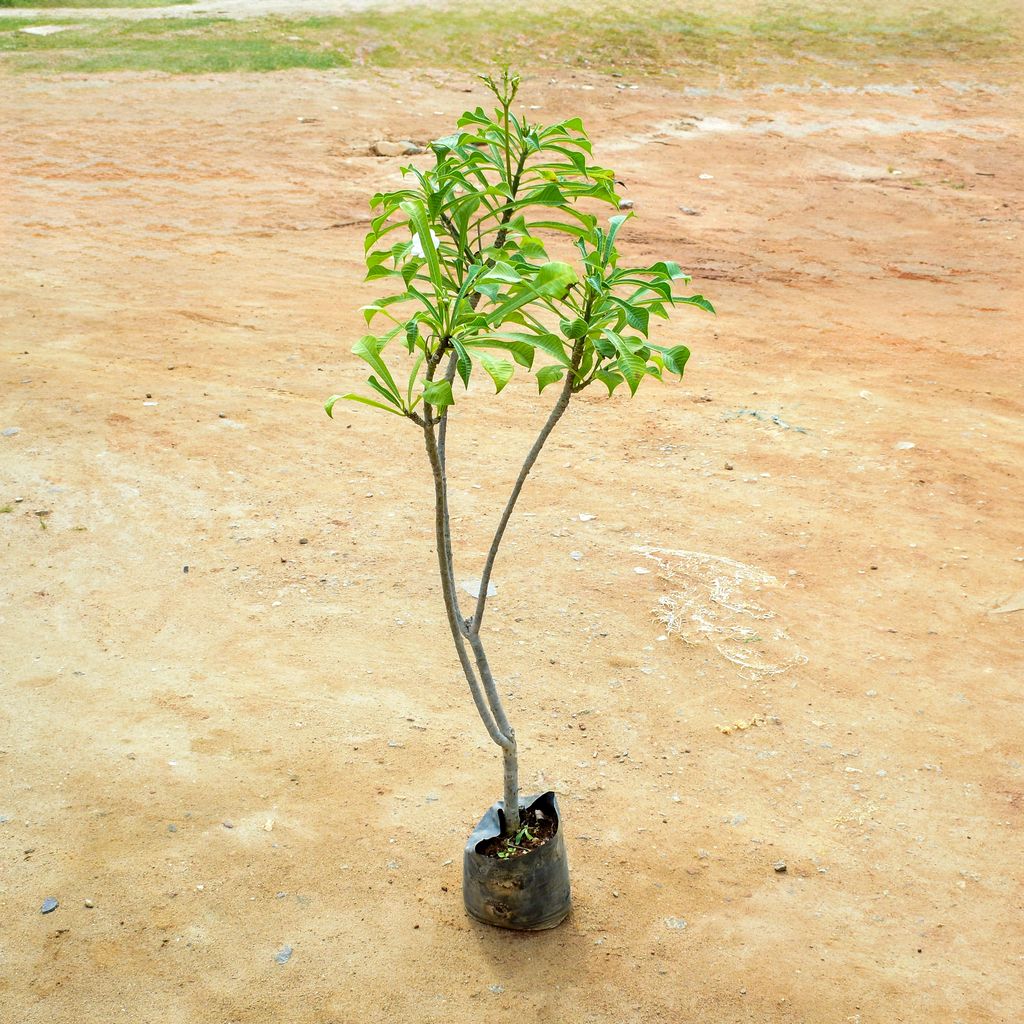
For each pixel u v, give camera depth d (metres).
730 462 7.76
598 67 23.69
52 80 20.41
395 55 23.53
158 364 9.09
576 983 3.65
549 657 5.39
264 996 3.56
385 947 3.76
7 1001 3.50
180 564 6.06
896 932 3.91
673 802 4.50
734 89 23.11
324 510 6.75
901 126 21.20
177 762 4.57
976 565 6.45
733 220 15.58
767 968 3.73
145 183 15.51
